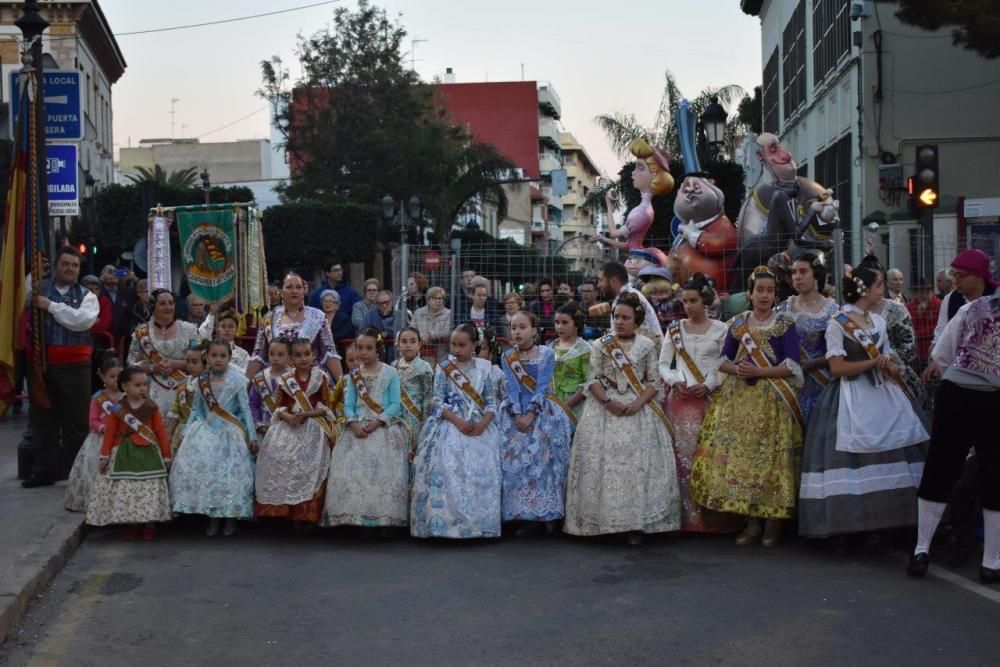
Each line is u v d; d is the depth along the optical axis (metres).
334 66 42.34
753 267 12.21
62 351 9.35
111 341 13.77
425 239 43.50
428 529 7.90
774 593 6.51
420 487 8.03
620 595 6.52
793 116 36.47
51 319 9.34
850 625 5.85
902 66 26.16
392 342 12.71
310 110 42.69
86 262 25.98
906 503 7.26
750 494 7.59
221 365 8.26
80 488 8.35
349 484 8.04
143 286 14.58
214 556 7.64
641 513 7.73
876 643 5.55
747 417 7.74
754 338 7.73
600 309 11.14
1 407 9.11
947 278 11.55
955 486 7.13
